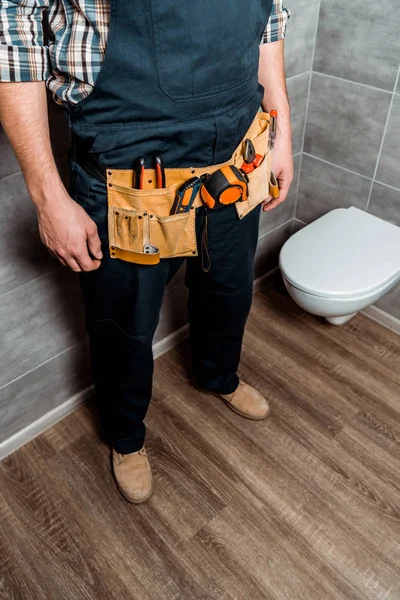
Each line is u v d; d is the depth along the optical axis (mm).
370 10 1532
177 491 1510
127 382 1336
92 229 980
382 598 1298
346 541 1400
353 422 1683
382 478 1537
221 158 1034
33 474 1555
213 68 902
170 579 1333
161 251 1082
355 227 1758
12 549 1391
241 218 1171
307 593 1307
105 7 808
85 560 1369
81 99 900
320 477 1539
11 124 839
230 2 870
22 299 1373
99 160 965
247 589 1314
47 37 974
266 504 1479
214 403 1742
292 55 1677
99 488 1521
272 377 1820
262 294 2156
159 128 924
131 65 844
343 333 1980
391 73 1575
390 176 1748
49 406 1659
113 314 1190
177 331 1933
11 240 1261
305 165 2000
